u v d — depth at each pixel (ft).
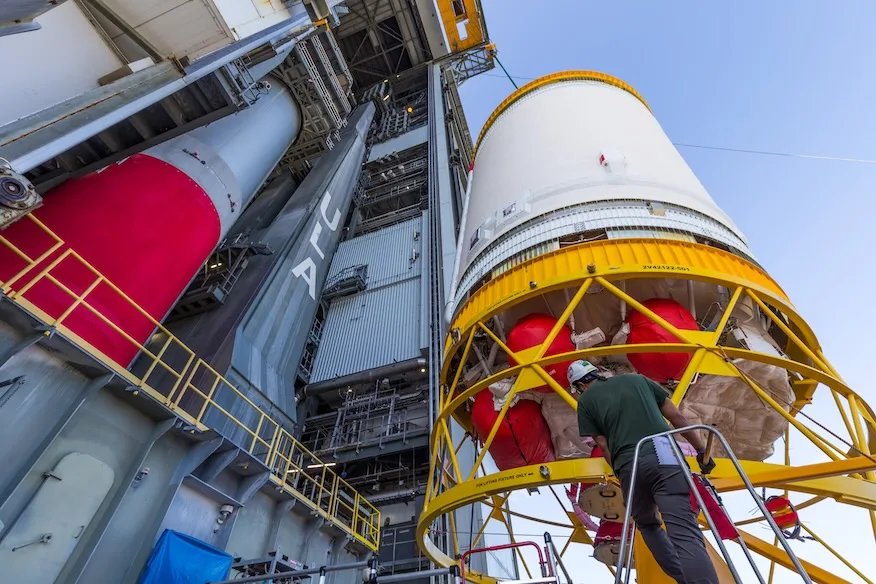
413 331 103.14
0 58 27.84
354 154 156.66
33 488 28.43
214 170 63.72
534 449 28.63
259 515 47.55
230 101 45.44
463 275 37.42
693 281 28.66
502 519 37.32
